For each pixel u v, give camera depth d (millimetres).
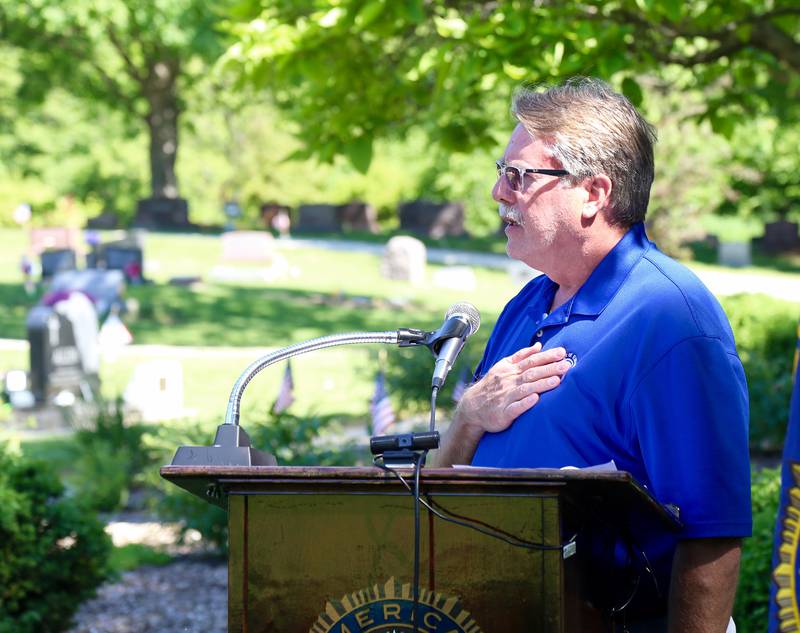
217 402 15656
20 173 48688
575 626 2068
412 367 12812
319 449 8906
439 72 6352
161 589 8016
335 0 6328
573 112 2418
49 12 32562
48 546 6207
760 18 7055
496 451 2496
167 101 41344
